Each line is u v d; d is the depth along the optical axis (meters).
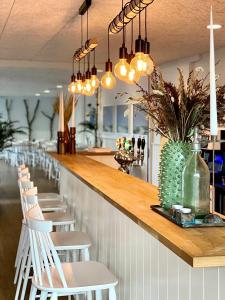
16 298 3.59
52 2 4.17
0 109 19.86
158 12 4.46
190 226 2.05
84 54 5.04
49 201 5.05
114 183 3.54
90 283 2.58
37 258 2.63
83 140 15.62
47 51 7.22
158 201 2.74
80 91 5.73
